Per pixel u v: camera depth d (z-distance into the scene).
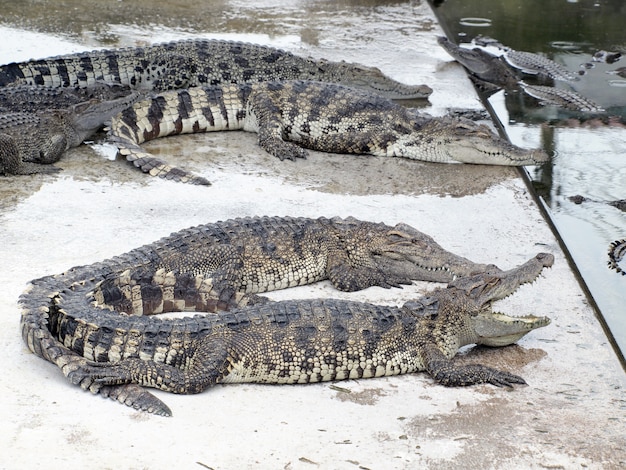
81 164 5.52
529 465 4.07
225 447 4.07
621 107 6.54
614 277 4.96
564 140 6.11
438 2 8.59
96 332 4.28
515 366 4.48
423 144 5.79
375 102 5.88
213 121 5.93
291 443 4.10
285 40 7.20
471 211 5.34
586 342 4.59
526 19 8.04
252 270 4.78
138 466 4.00
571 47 7.47
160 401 4.18
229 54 6.44
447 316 4.47
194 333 4.30
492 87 6.78
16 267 4.73
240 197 5.34
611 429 4.21
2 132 5.38
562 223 5.32
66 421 4.11
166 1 7.87
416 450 4.10
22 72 6.11
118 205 5.19
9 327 4.43
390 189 5.51
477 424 4.21
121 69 6.28
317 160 5.77
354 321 4.40
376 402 4.29
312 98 5.89
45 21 7.26
